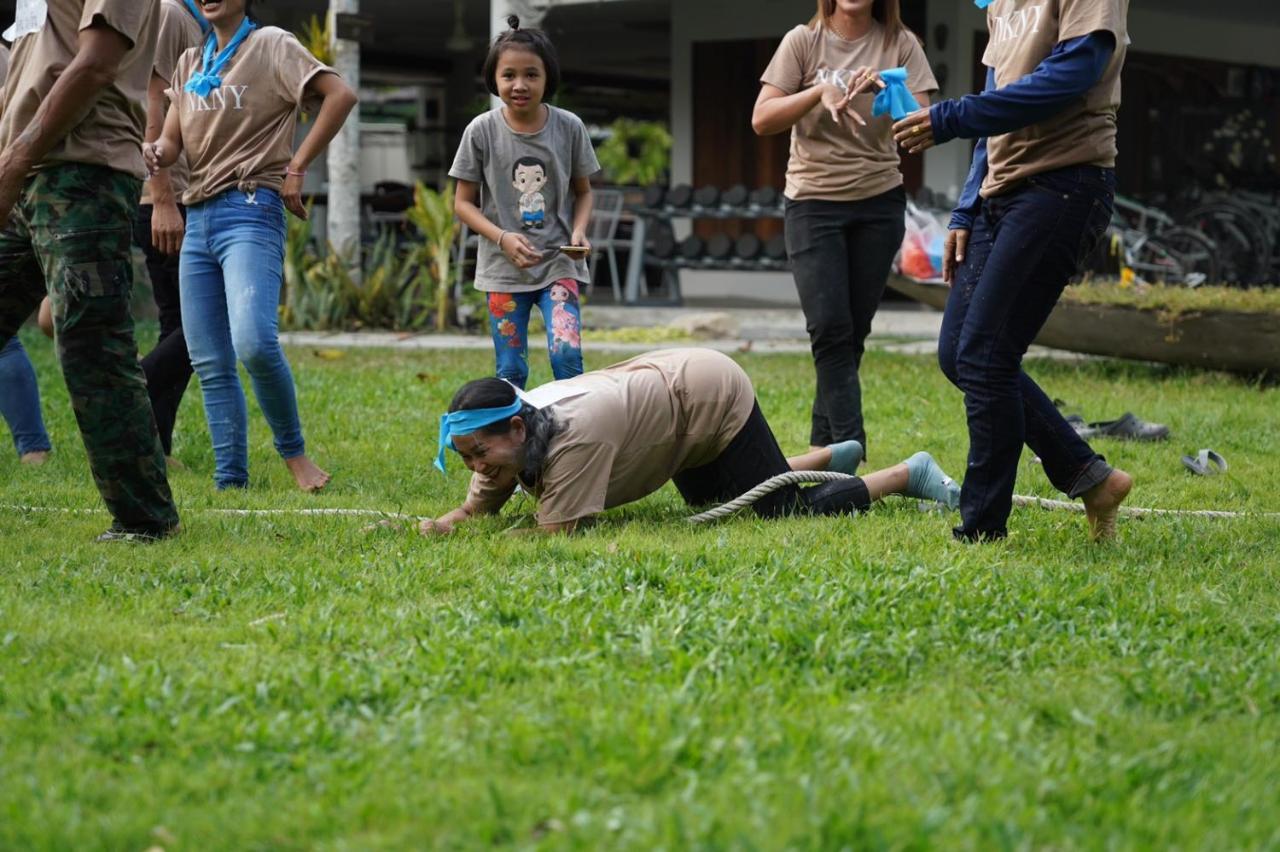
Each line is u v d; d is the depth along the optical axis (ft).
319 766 12.98
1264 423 36.65
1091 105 20.88
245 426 28.37
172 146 27.63
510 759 13.19
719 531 23.15
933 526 23.63
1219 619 18.07
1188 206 74.54
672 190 73.00
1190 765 13.29
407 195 90.58
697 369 24.40
